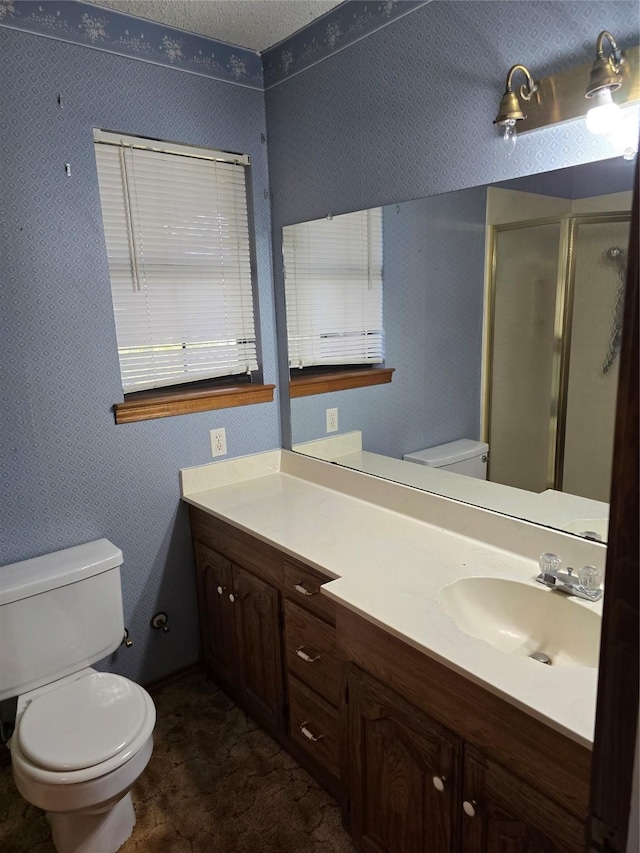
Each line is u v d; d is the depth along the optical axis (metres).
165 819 1.72
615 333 1.32
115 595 1.92
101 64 1.85
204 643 2.38
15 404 1.83
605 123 1.22
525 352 1.51
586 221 1.33
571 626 1.30
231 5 1.84
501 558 1.57
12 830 1.71
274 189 2.30
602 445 1.38
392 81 1.74
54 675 1.82
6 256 1.76
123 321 2.07
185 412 2.21
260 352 2.42
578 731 0.93
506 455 1.60
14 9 1.67
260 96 2.24
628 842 0.57
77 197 1.86
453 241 1.65
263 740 2.03
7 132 1.71
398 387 1.90
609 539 0.54
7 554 1.88
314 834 1.65
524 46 1.40
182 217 2.15
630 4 1.19
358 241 1.96
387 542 1.70
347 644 1.45
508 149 1.48
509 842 1.11
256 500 2.14
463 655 1.14
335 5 1.85
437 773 1.24
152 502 2.19
